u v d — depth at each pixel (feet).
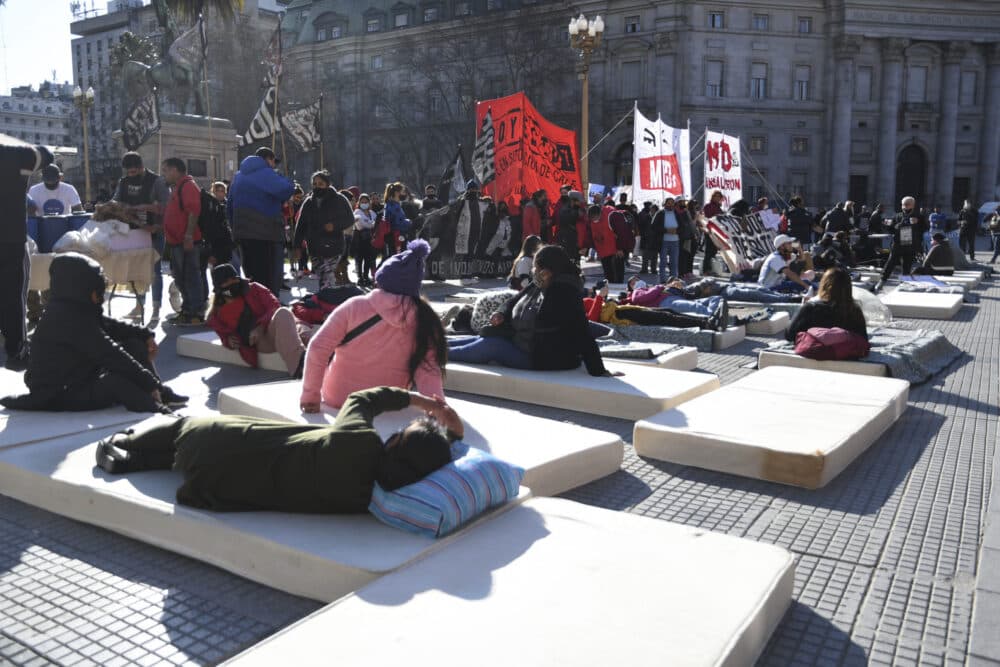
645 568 9.95
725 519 13.51
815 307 25.55
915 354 25.85
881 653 9.37
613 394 19.56
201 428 11.88
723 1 192.44
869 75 200.03
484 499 11.32
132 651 9.14
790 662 9.15
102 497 12.33
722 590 9.41
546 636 8.29
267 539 10.60
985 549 12.07
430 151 231.91
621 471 15.87
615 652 8.02
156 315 34.81
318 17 256.52
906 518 13.61
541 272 21.53
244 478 11.37
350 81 243.81
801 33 196.44
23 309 23.48
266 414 16.57
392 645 8.09
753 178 197.67
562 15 205.36
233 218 33.53
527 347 21.91
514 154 59.31
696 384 20.45
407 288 16.48
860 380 21.62
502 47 209.26
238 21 198.18
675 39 192.03
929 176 204.95
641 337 31.12
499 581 9.50
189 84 82.94
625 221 55.72
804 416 17.74
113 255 32.89
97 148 291.58
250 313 24.25
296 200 57.26
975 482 15.39
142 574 11.01
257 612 10.02
